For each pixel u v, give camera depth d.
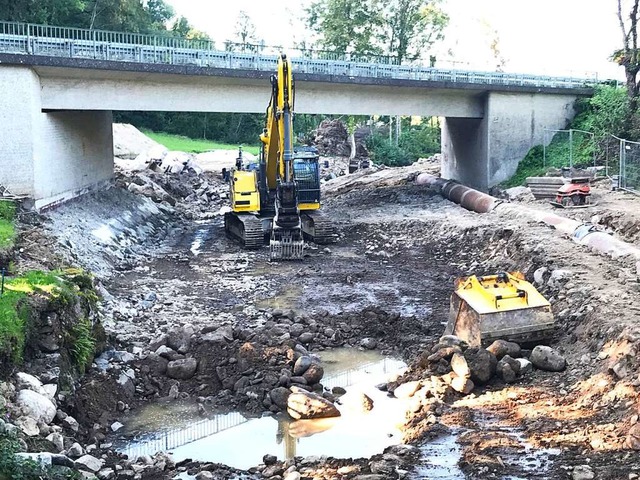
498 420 13.37
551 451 11.75
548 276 20.92
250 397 15.28
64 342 14.91
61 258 22.16
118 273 25.52
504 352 15.64
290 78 27.38
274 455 12.92
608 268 20.48
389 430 13.87
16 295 14.70
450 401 14.65
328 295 23.23
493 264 25.11
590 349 15.68
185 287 24.27
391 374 16.72
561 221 26.11
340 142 72.50
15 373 13.20
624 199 30.36
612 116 39.56
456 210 35.22
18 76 26.62
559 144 41.19
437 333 19.20
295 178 30.98
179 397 15.62
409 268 26.89
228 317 20.48
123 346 17.53
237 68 32.94
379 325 19.69
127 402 15.19
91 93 30.67
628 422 12.18
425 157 68.56
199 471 11.94
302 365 16.12
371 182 47.47
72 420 13.21
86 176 32.91
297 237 28.66
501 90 39.62
